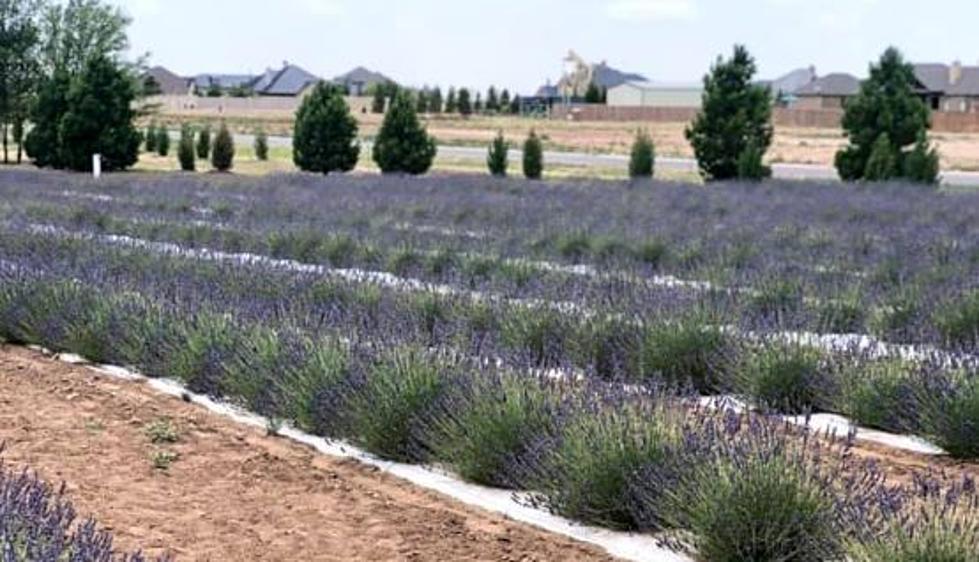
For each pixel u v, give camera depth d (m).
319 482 6.42
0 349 10.42
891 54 39.34
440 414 6.87
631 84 126.62
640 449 5.75
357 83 154.00
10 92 51.91
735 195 29.36
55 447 6.91
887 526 4.78
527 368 7.23
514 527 5.77
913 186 33.31
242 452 6.99
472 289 11.95
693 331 9.02
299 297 10.68
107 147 43.19
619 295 10.71
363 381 7.32
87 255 13.39
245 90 144.88
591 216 22.58
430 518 5.85
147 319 9.51
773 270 14.17
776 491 5.08
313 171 42.75
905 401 7.95
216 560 5.11
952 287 12.73
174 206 23.67
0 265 11.86
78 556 4.16
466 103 120.56
